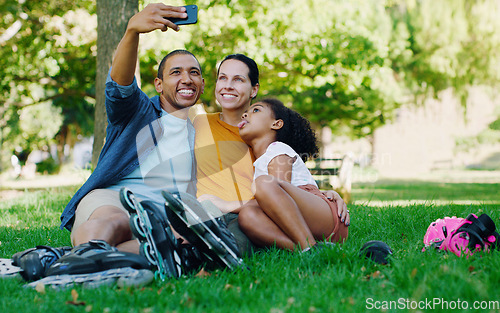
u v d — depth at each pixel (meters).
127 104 2.99
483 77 18.98
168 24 2.75
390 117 19.91
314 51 13.17
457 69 18.64
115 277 2.28
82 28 12.23
